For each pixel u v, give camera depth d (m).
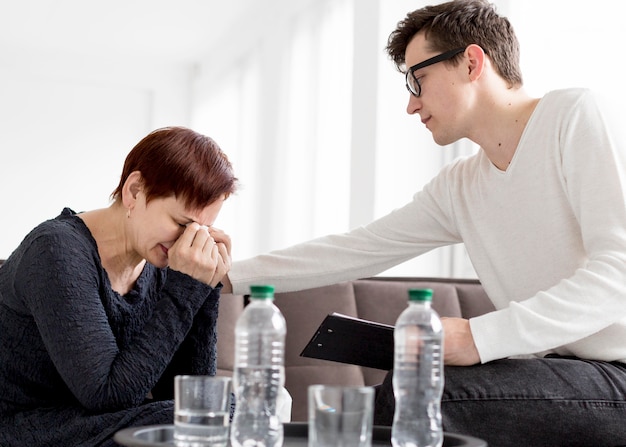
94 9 6.29
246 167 6.33
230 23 6.46
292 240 5.27
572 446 1.69
